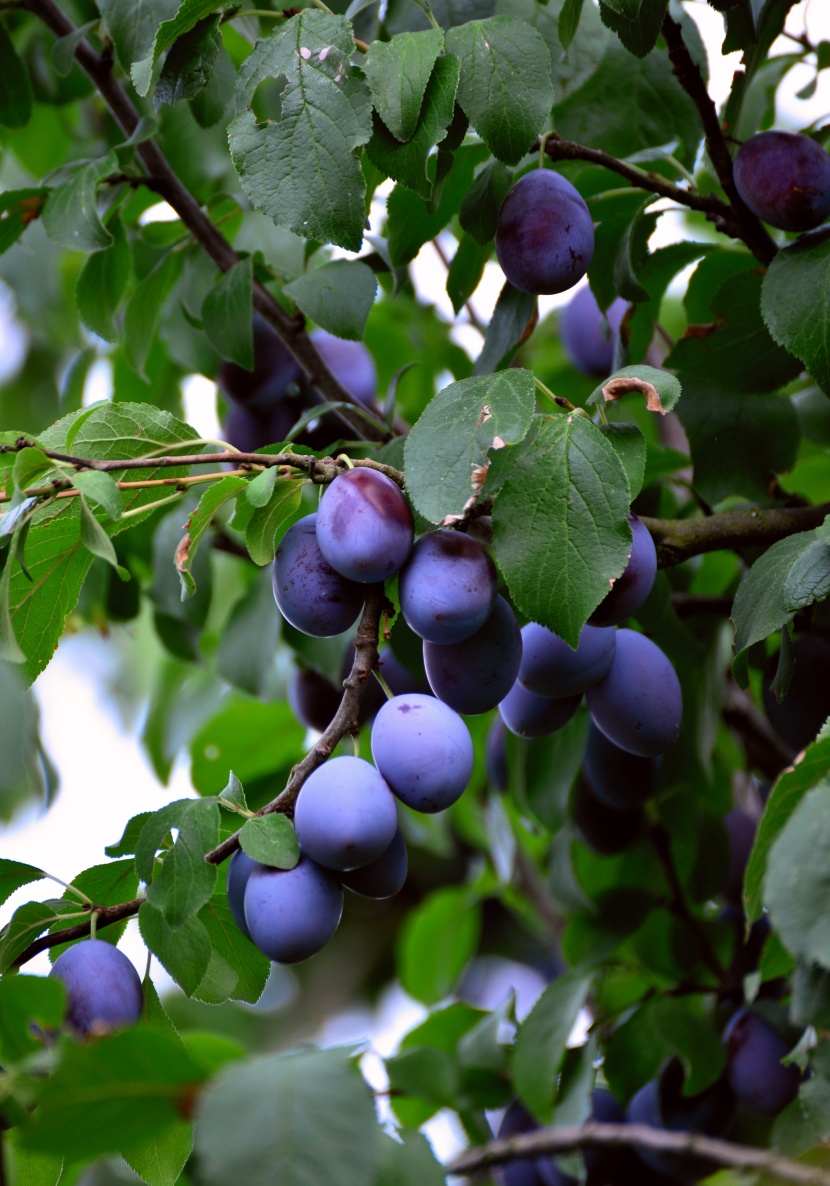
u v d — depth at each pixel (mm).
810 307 1229
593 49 1375
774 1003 1349
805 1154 1210
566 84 1370
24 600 1201
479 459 1138
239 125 1182
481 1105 1406
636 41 1235
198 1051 1334
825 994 1103
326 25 1185
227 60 1401
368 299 1344
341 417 1385
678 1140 1194
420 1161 1104
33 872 1169
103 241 1342
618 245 1340
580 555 1134
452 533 1163
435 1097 1392
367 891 1144
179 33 1201
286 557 1174
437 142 1179
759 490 1361
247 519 1202
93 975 1126
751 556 1347
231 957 1185
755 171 1235
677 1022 1348
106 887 1182
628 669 1226
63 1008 1086
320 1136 1029
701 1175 1337
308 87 1178
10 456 1165
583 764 1393
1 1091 1059
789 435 1356
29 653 1212
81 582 1209
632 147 1390
